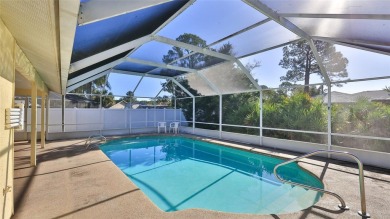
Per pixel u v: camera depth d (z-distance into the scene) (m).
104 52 4.39
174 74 10.66
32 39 2.22
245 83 8.38
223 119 11.22
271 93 9.26
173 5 3.41
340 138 6.63
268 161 6.40
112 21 2.91
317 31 4.62
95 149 6.84
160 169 6.10
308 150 6.42
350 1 2.72
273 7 3.73
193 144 9.83
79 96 10.47
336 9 3.12
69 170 4.50
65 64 3.12
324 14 3.42
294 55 6.89
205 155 7.96
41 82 5.73
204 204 3.85
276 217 2.64
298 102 8.17
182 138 10.77
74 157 5.69
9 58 2.18
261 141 7.94
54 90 8.27
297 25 4.55
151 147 9.38
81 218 2.57
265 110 9.29
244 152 7.29
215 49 6.26
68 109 10.19
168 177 5.36
